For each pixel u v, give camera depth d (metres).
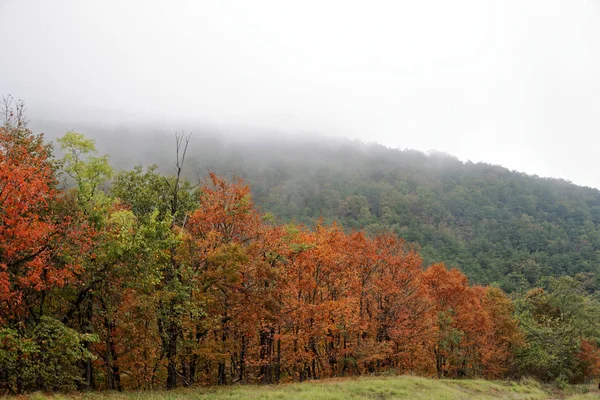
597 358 45.94
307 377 31.70
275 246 25.45
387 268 34.12
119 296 20.23
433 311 36.28
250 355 27.41
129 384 25.00
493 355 42.09
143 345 21.27
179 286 20.39
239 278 22.27
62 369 19.30
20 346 15.55
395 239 35.94
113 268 19.19
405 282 34.22
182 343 21.22
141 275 19.31
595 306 51.25
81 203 20.69
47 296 20.33
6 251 15.12
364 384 24.30
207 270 22.56
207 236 23.28
